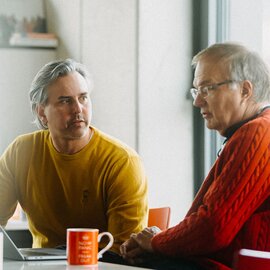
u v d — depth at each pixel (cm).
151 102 478
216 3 479
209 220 238
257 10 435
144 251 255
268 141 241
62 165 302
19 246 414
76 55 521
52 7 552
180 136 482
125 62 481
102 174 299
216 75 257
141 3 476
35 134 315
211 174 254
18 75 556
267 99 261
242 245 242
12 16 557
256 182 239
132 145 477
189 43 486
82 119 299
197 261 247
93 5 503
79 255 215
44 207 307
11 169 316
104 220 302
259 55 261
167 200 479
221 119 258
